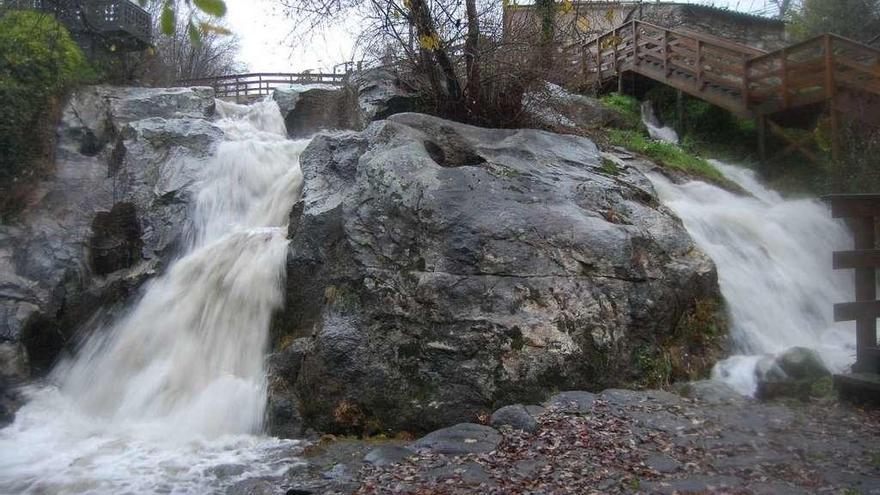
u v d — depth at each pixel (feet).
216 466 21.49
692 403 22.47
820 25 69.62
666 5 70.54
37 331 33.76
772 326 29.66
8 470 22.18
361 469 19.72
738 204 40.96
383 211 27.32
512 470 18.01
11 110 41.52
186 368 28.66
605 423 20.57
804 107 46.75
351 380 24.39
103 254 38.52
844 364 26.22
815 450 18.06
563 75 38.68
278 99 55.88
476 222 26.22
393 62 37.01
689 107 56.70
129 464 22.21
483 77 35.76
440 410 23.29
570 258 25.90
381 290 25.55
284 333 28.40
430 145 31.09
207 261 31.94
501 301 24.63
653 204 31.55
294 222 31.30
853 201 23.07
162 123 43.75
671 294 26.45
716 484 16.17
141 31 55.52
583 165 32.07
